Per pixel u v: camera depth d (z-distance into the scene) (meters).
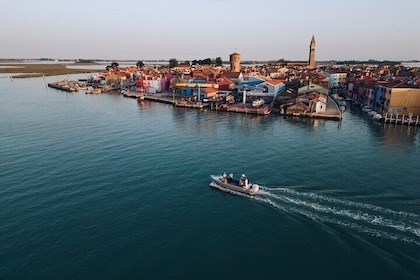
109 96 156.62
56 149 63.31
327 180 46.94
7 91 175.38
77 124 87.75
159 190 44.41
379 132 77.62
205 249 31.27
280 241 32.41
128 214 37.81
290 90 128.88
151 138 72.06
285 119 95.44
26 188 44.66
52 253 30.47
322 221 35.59
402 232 33.22
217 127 84.06
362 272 27.77
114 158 57.69
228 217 37.25
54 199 41.41
